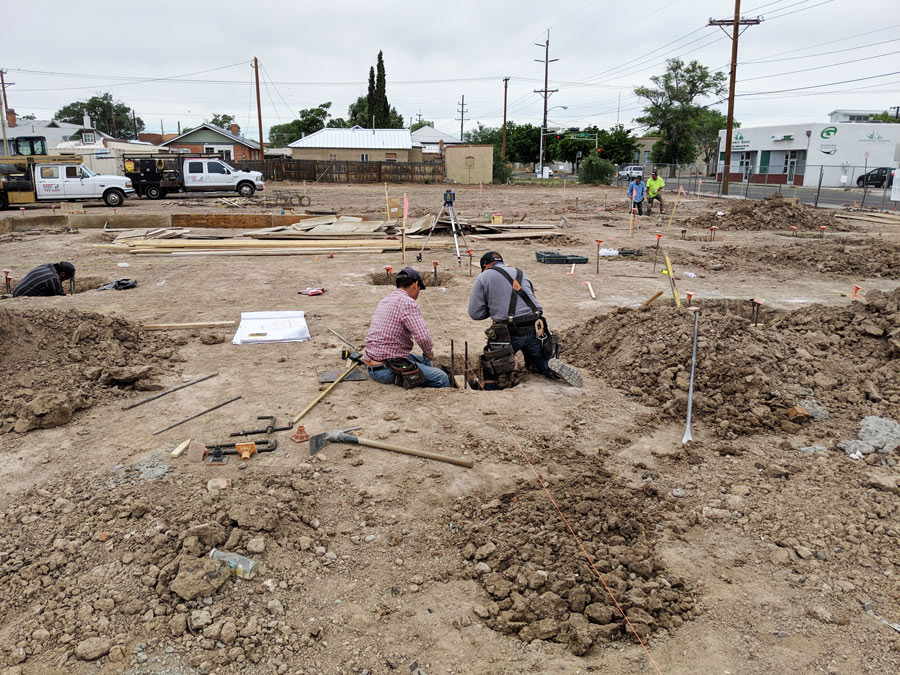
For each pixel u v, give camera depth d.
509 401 5.49
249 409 5.24
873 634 2.96
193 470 4.19
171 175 29.58
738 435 4.89
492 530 3.63
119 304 9.09
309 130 77.12
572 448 4.62
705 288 10.61
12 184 24.77
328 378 5.91
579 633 2.95
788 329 6.76
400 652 2.84
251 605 3.06
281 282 10.84
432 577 3.30
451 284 10.83
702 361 5.66
